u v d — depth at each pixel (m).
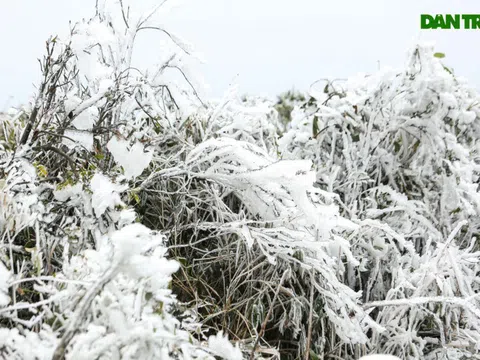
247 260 1.60
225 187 1.71
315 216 1.49
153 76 1.93
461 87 2.40
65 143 1.58
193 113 1.97
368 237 1.79
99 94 1.58
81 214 1.38
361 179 2.13
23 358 0.95
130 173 1.48
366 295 1.72
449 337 1.54
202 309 1.57
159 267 0.98
